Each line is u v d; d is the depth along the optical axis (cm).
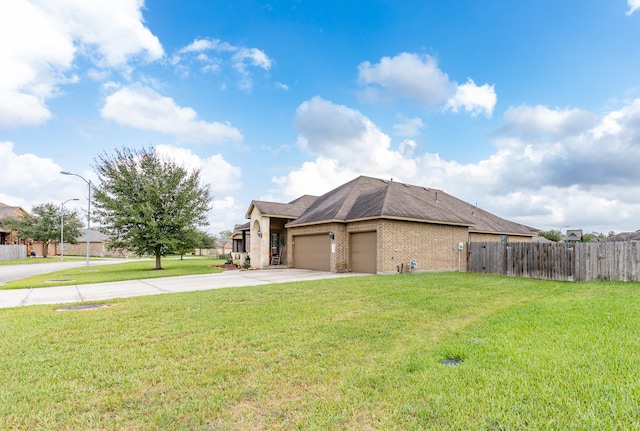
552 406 294
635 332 496
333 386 366
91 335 570
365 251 1812
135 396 352
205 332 580
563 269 1380
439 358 430
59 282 1482
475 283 1209
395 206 1767
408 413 299
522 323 583
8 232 5134
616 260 1258
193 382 383
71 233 5288
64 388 370
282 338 539
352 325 612
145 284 1367
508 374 363
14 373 411
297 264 2266
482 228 2489
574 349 434
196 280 1501
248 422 299
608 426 259
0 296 1069
